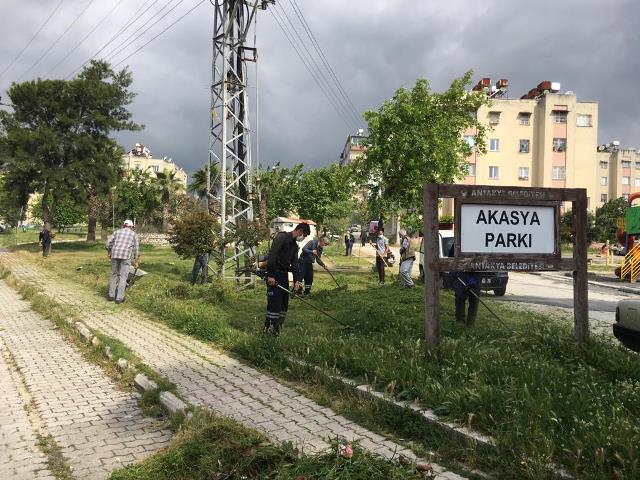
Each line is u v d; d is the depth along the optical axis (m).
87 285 13.91
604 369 5.36
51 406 4.88
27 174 31.02
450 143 18.25
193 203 29.72
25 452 3.87
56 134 30.20
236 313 9.16
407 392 4.38
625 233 20.97
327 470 2.95
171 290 11.52
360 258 30.48
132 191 50.19
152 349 6.80
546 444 3.25
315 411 4.50
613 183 74.75
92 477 3.47
